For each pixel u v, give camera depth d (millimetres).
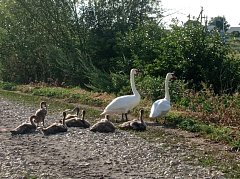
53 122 21609
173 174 13344
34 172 13539
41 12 38000
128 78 30578
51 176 13117
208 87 26328
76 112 23078
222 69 26859
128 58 33031
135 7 37094
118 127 20125
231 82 26562
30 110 25625
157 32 32844
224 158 15148
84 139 17953
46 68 39375
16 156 15398
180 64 27578
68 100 29203
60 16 37312
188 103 23469
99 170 13789
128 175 13266
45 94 32281
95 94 29625
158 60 28656
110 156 15438
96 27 37125
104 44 36094
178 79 27469
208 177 13047
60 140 17875
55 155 15586
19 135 18859
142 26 33312
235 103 21797
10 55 41969
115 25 36656
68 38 36969
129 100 21484
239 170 13742
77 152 16000
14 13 40812
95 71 32812
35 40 39688
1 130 19906
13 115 23938
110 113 21625
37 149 16438
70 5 37000
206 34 27938
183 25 28859
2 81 42625
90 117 23188
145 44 31453
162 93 25500
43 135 18812
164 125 20688
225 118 19969
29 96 32125
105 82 31578
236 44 27891
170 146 16750
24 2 38719
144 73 29359
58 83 37031
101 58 36219
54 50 36844
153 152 15891
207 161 14727
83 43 36375
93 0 36969
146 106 24094
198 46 27438
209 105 21734
